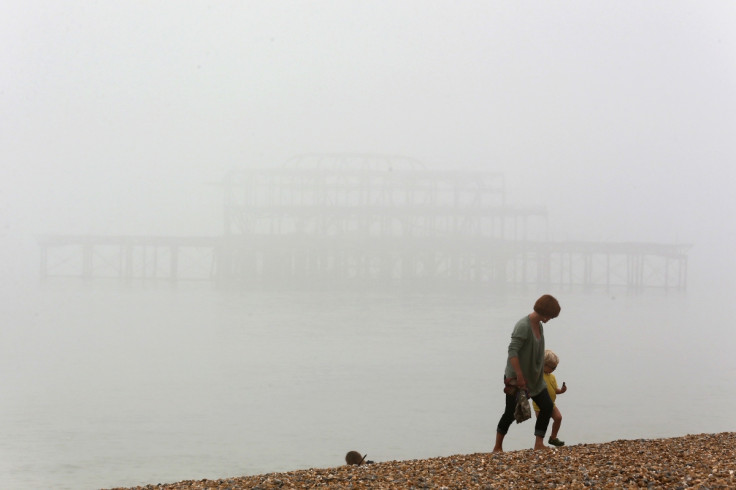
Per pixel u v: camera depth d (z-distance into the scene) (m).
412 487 8.96
